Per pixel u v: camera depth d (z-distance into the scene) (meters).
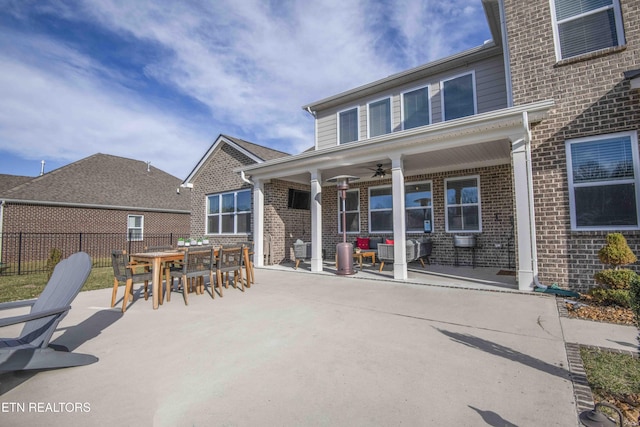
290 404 2.31
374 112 10.55
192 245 7.45
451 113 9.02
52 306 3.09
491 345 3.35
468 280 6.90
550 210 5.75
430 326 4.01
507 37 6.50
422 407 2.25
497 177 8.85
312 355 3.17
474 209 9.19
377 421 2.10
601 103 5.48
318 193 8.66
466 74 8.83
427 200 9.94
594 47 5.70
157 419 2.15
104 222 16.42
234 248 6.43
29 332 3.09
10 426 2.09
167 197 19.95
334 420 2.12
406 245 7.60
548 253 5.73
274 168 9.46
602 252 4.90
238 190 11.82
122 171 20.02
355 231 11.48
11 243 13.49
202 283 6.23
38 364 2.74
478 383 2.56
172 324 4.27
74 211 15.38
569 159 5.67
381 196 10.98
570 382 2.55
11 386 2.63
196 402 2.36
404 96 9.93
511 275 7.50
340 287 6.55
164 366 2.97
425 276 7.52
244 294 6.06
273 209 10.65
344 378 2.69
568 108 5.73
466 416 2.13
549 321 4.07
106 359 3.14
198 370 2.88
